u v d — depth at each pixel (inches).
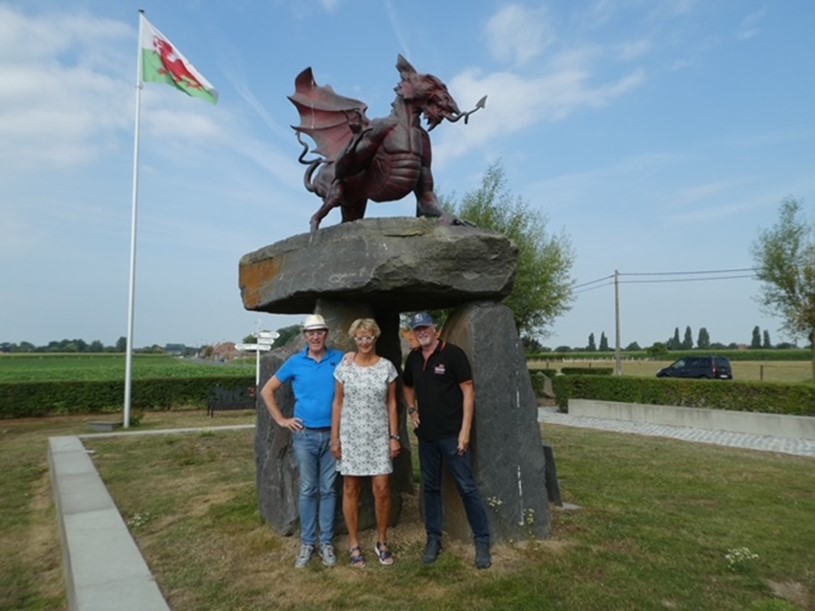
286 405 176.1
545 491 171.6
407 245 162.7
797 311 688.4
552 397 802.2
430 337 150.3
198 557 158.9
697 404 532.7
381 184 194.7
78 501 215.5
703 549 162.9
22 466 343.6
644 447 358.6
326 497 153.0
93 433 455.2
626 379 598.5
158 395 701.9
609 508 203.0
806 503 216.7
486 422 162.6
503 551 156.6
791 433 434.3
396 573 144.3
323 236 174.4
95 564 148.3
